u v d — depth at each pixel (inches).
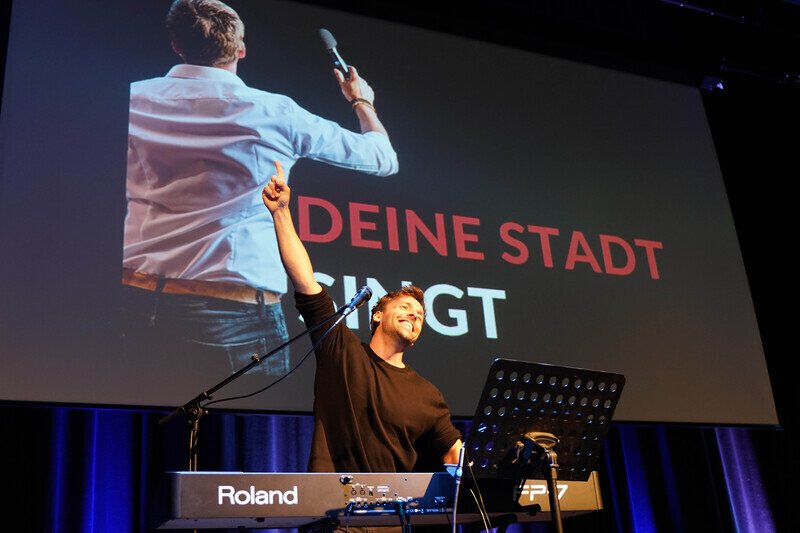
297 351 121.3
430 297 132.0
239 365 117.5
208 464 128.0
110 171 121.0
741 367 147.7
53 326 110.2
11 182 114.8
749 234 171.2
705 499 155.3
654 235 154.6
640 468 154.6
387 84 146.3
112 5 131.1
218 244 122.7
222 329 118.6
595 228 150.2
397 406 86.2
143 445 126.6
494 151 149.3
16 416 121.8
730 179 174.2
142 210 120.6
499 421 74.0
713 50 177.0
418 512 72.9
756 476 159.3
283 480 68.8
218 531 119.8
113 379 110.8
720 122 178.7
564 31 167.0
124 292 115.4
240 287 121.6
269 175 130.1
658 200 158.6
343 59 144.6
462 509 75.4
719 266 156.7
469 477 75.2
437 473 75.0
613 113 163.6
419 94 148.1
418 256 134.3
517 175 148.9
